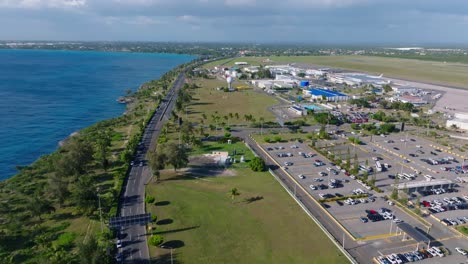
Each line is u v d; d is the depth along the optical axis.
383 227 106.81
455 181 143.12
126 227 104.81
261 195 126.94
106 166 147.50
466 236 102.19
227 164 156.38
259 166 148.75
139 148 177.38
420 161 164.88
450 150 181.62
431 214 114.94
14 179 143.00
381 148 183.38
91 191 114.56
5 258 88.25
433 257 92.25
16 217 107.81
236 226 106.06
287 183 138.12
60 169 136.25
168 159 140.25
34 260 89.00
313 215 112.81
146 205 118.38
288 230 104.19
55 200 121.56
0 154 184.12
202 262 89.00
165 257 90.88
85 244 85.12
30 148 194.62
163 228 104.62
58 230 102.94
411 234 95.38
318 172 149.88
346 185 137.25
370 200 124.12
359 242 98.62
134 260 89.50
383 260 89.56
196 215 112.38
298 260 90.12
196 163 157.75
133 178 140.75
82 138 190.00
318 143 189.75
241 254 92.38
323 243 97.75
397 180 140.38
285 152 174.75
